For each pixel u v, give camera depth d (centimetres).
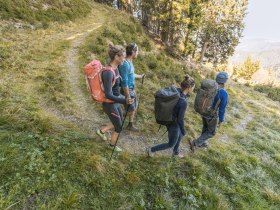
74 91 726
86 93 727
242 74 4475
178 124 468
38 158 404
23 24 1252
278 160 698
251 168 614
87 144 486
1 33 1013
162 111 457
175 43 3603
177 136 488
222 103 553
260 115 1162
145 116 712
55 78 757
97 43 1260
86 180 394
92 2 3644
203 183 491
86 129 555
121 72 482
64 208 337
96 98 428
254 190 524
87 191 381
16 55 838
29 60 853
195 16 2922
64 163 413
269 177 605
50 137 469
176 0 2912
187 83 461
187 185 467
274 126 1032
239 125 945
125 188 416
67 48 1113
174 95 446
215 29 3453
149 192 425
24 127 473
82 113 619
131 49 507
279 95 1873
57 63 899
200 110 561
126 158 488
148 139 607
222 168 563
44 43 1100
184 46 3219
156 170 483
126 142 566
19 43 982
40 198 342
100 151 480
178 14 2855
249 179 565
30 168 377
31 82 697
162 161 520
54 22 1556
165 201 412
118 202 383
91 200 369
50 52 1003
